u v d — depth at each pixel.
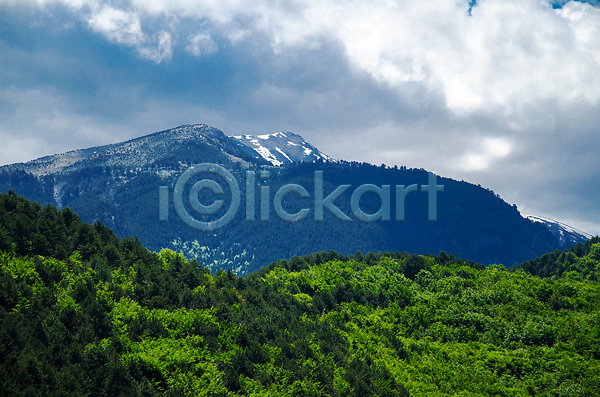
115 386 87.19
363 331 130.62
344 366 111.06
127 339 100.12
